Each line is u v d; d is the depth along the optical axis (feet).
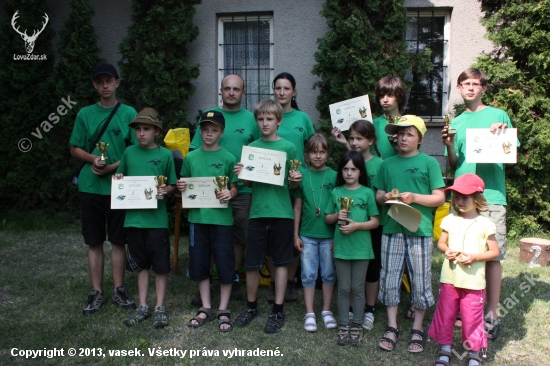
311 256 12.30
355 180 11.84
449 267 10.18
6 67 23.41
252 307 12.47
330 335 11.63
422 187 11.11
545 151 19.30
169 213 21.29
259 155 11.77
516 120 19.29
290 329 11.93
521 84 19.84
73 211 23.58
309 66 22.72
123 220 12.75
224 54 23.76
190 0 21.90
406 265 11.49
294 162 11.78
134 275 15.85
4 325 11.85
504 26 19.92
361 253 11.41
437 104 22.91
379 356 10.61
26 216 23.58
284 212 11.87
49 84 23.36
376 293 12.39
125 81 22.31
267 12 23.09
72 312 12.69
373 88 19.86
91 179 12.71
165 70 21.79
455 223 10.34
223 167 12.26
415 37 22.79
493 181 11.78
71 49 22.31
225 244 12.09
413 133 11.20
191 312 12.87
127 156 12.44
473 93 12.03
